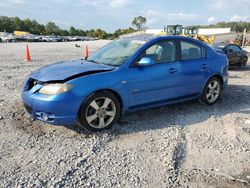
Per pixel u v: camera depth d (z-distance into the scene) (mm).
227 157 4094
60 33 129750
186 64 5902
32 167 3641
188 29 37531
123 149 4242
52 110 4406
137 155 4066
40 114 4547
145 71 5234
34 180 3350
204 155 4137
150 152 4168
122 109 5090
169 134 4844
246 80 10336
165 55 5648
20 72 11273
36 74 4906
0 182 3295
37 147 4215
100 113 4793
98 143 4379
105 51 5926
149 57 5168
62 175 3469
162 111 6090
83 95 4527
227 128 5215
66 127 4984
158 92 5484
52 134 4695
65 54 22406
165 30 39344
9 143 4324
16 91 7590
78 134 4703
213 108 6465
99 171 3615
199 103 6801
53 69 5012
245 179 3541
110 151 4164
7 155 3945
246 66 15531
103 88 4719
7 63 14586
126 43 5793
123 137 4668
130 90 5055
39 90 4566
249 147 4434
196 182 3449
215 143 4547
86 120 4656
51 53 23250
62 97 4391
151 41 5488
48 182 3324
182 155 4117
